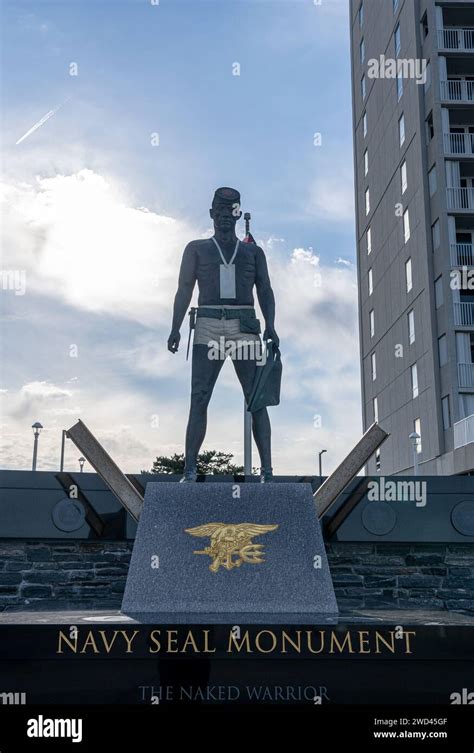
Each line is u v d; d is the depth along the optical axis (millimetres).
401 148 36312
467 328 31078
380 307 39875
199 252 10312
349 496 10766
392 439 37719
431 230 33000
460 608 10555
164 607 8188
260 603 8258
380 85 39906
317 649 6777
